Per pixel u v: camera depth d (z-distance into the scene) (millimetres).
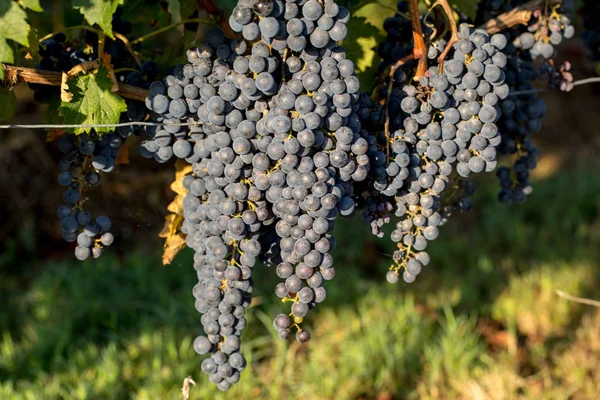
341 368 1824
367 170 967
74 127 1006
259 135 968
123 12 1180
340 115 952
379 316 2076
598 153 3840
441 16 1083
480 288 2299
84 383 1723
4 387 1715
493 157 1006
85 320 2129
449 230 2824
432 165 1011
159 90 1004
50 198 2893
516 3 1142
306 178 944
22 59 1070
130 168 2775
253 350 1984
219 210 983
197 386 1743
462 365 1798
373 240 2666
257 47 953
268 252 1019
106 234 1053
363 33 1170
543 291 2164
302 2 936
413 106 1000
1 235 2811
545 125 4125
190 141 1025
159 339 1938
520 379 1768
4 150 2842
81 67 1010
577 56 3635
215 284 998
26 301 2283
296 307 961
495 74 987
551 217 2789
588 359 1854
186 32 1120
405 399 1756
